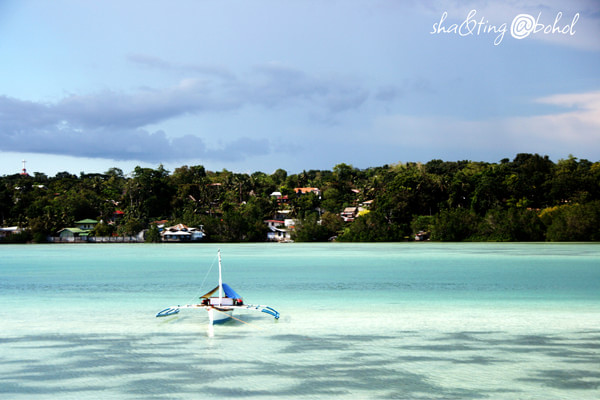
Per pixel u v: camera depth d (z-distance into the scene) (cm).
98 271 7719
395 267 8038
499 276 6575
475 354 2714
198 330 3312
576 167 19762
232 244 18638
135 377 2383
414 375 2383
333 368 2495
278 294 4969
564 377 2344
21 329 3353
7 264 9256
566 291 5106
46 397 2148
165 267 8456
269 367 2517
